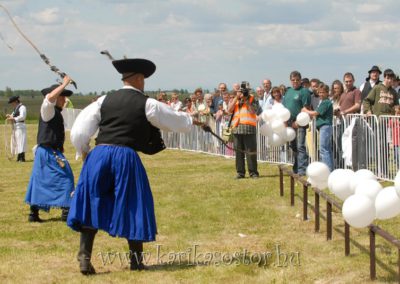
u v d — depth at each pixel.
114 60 7.02
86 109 7.07
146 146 7.07
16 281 7.02
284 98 13.78
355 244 8.18
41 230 9.62
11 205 11.83
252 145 14.12
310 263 7.41
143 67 7.03
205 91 20.17
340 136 13.80
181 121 7.11
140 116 6.93
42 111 9.71
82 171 6.92
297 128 13.72
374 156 12.96
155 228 6.96
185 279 6.94
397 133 12.48
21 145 20.22
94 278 7.04
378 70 13.98
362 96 14.12
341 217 9.80
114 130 6.92
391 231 8.85
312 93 15.23
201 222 9.80
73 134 6.99
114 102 6.95
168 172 15.91
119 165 6.82
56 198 9.88
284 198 11.49
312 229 9.09
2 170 17.83
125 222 6.81
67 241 8.93
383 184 12.52
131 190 6.86
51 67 8.97
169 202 11.54
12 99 20.41
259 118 16.81
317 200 8.91
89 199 6.86
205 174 15.25
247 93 14.02
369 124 12.99
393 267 7.12
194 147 21.25
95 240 8.80
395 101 13.09
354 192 7.33
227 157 18.98
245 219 9.90
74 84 9.20
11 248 8.53
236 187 12.96
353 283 6.68
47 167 9.88
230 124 14.21
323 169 8.62
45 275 7.21
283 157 16.33
